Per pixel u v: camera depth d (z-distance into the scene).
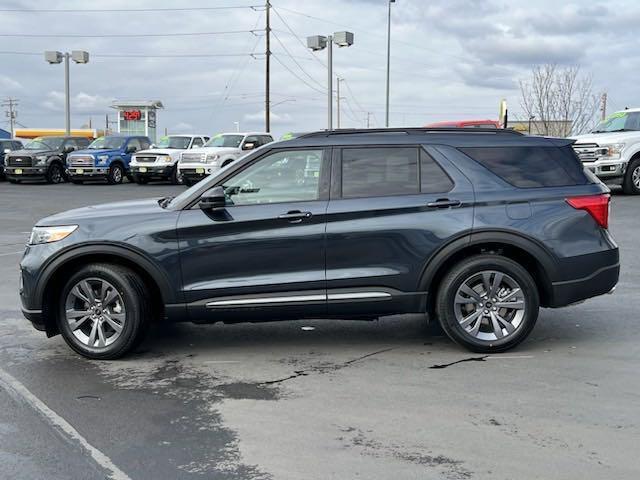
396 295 5.55
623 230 12.54
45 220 5.77
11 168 27.23
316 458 3.79
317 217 5.49
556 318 6.81
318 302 5.54
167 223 5.52
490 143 5.72
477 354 5.68
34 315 5.63
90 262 5.66
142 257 5.49
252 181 5.64
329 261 5.52
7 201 20.31
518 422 4.25
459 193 5.57
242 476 3.59
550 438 4.01
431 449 3.88
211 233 5.50
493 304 5.63
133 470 3.67
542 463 3.70
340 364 5.48
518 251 5.68
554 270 5.57
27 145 28.88
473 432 4.11
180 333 6.50
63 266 5.64
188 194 5.66
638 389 4.81
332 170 5.62
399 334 6.37
